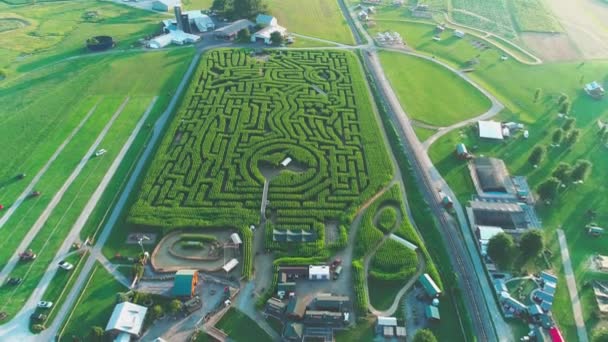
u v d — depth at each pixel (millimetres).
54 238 79188
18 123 109438
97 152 99562
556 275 73625
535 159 96000
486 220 82750
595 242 79750
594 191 90625
